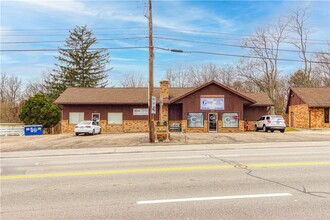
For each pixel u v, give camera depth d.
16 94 67.50
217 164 10.55
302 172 8.91
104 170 9.78
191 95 33.62
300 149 15.80
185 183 7.62
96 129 31.31
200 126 33.47
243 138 23.92
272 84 48.31
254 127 36.41
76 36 59.09
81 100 34.94
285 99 56.59
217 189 6.96
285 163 10.64
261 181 7.74
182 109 34.12
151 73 21.58
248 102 33.66
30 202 6.16
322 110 37.81
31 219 5.14
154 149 17.06
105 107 35.44
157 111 34.91
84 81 58.84
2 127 31.91
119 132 34.69
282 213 5.27
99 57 60.62
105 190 7.05
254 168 9.64
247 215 5.18
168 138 22.11
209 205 5.76
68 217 5.22
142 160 12.12
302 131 33.03
